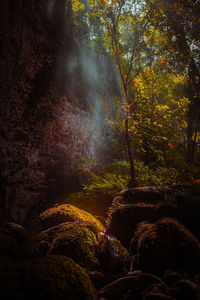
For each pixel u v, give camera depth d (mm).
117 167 4773
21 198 3510
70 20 4793
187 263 2205
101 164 5773
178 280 1962
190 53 3924
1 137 3211
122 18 4105
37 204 3844
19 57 3303
